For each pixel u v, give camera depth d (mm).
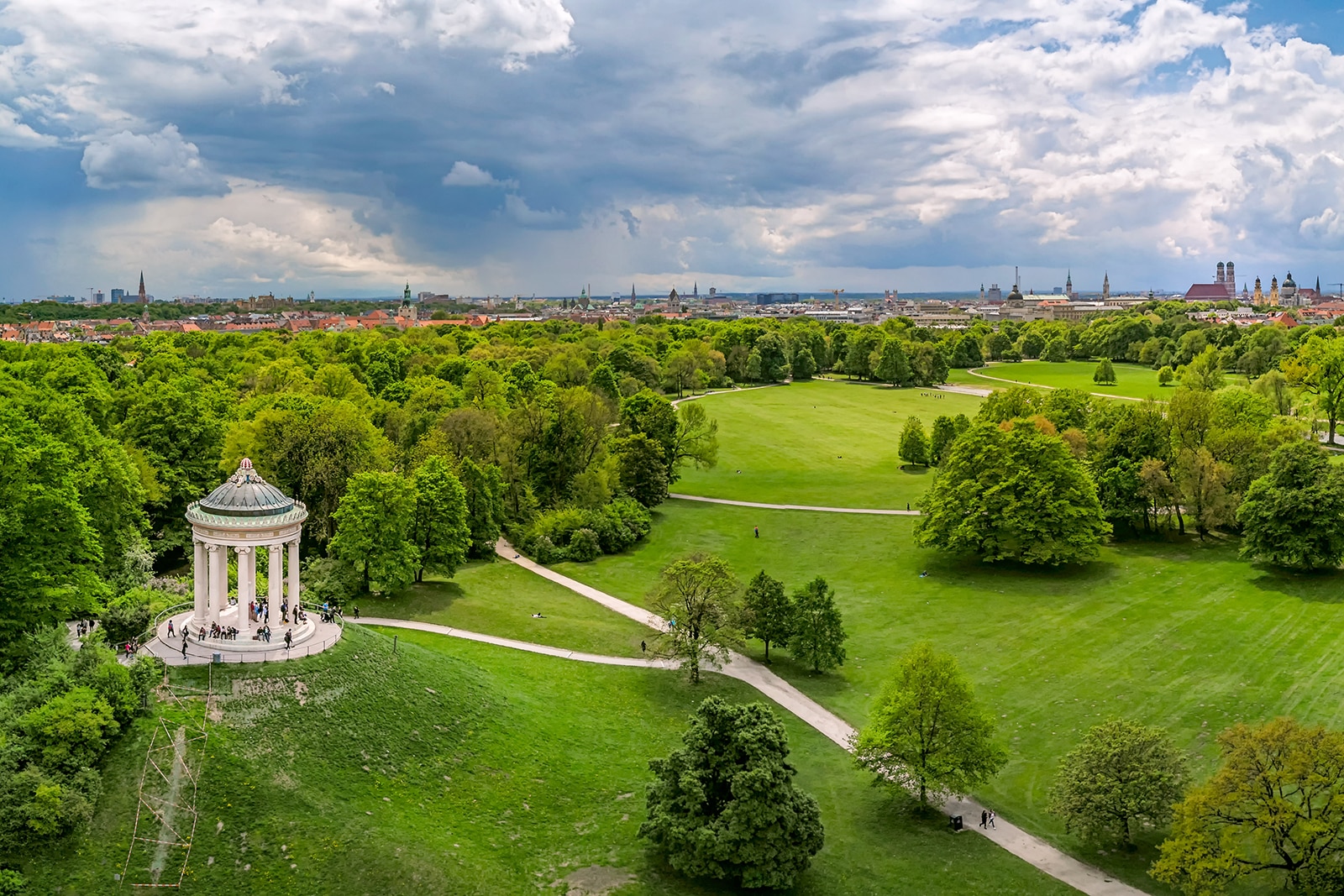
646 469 127375
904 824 57844
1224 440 114188
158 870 46812
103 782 49531
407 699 61844
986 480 105250
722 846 49656
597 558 109562
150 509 100312
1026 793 61281
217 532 60188
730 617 77750
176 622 63000
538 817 56406
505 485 112875
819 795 60844
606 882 50750
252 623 63719
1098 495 113375
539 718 66438
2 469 63844
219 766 51812
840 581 102250
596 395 149750
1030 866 53500
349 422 102188
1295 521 95562
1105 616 89062
